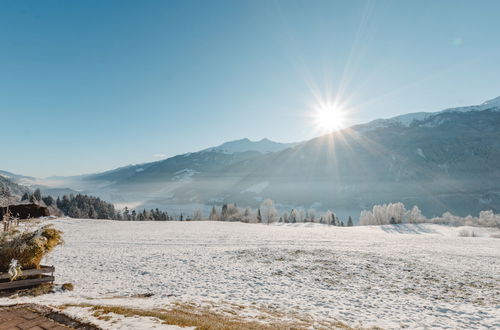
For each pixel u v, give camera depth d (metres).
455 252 30.16
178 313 8.25
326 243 34.94
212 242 34.25
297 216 132.25
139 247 29.52
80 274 16.55
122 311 7.18
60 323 6.25
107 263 20.41
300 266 20.72
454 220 111.81
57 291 10.78
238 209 124.25
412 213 119.94
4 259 10.08
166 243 33.03
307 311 11.44
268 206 122.06
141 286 14.41
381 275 18.94
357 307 12.56
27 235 10.81
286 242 35.22
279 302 12.57
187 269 18.94
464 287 16.77
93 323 6.23
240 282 16.06
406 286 16.64
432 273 19.86
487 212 110.19
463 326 10.73
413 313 12.07
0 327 5.96
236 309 10.52
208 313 9.10
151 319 6.70
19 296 9.33
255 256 24.05
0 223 35.47
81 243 32.22
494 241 45.66
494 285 17.30
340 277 18.11
